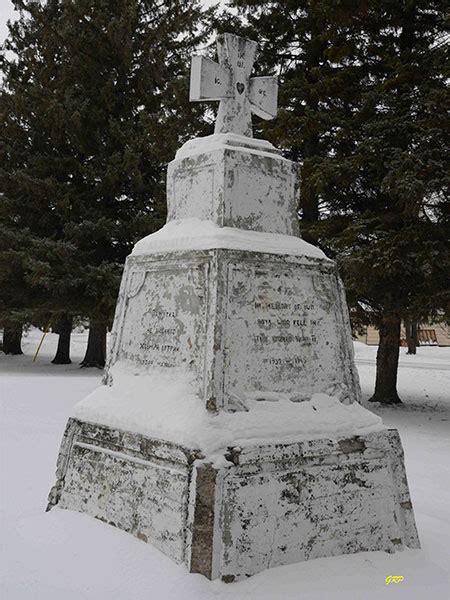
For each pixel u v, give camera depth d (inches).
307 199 502.6
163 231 201.2
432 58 456.8
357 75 506.9
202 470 152.0
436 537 193.5
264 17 561.6
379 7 497.4
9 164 818.2
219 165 188.7
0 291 776.3
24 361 944.9
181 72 783.1
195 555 147.6
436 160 427.5
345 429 178.1
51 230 811.4
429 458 339.6
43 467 271.6
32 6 842.8
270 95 220.7
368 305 565.9
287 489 161.5
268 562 154.0
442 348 1632.6
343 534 168.1
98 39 799.1
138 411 177.8
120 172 770.8
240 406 167.2
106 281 732.0
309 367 183.5
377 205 504.7
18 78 895.7
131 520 167.5
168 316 186.5
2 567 156.9
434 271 434.3
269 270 181.2
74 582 148.3
